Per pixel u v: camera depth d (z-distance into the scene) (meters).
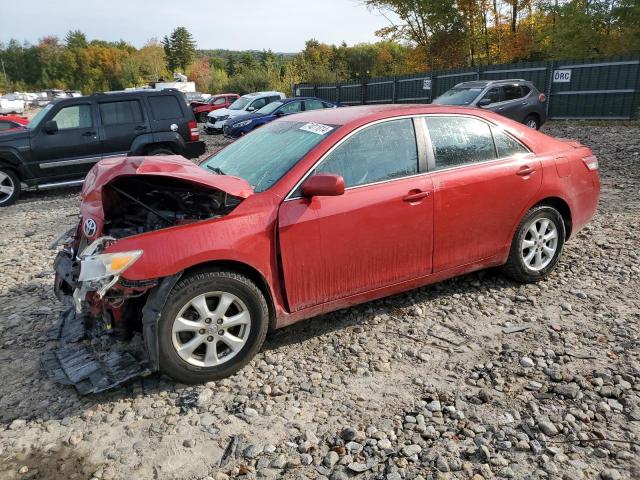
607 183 8.59
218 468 2.65
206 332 3.27
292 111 19.11
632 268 4.94
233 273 3.29
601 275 4.83
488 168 4.22
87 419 3.05
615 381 3.23
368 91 28.64
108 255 3.02
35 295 4.98
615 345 3.65
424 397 3.17
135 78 79.31
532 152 4.52
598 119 18.78
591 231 6.09
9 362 3.70
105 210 3.61
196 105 30.78
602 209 7.01
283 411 3.08
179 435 2.90
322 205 3.54
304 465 2.66
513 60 29.59
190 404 3.15
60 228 7.83
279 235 3.40
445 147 4.09
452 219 4.06
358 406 3.11
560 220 4.68
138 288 3.08
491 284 4.71
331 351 3.72
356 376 3.42
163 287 3.11
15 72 105.56
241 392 3.27
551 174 4.54
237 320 3.36
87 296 3.39
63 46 107.69
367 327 4.03
